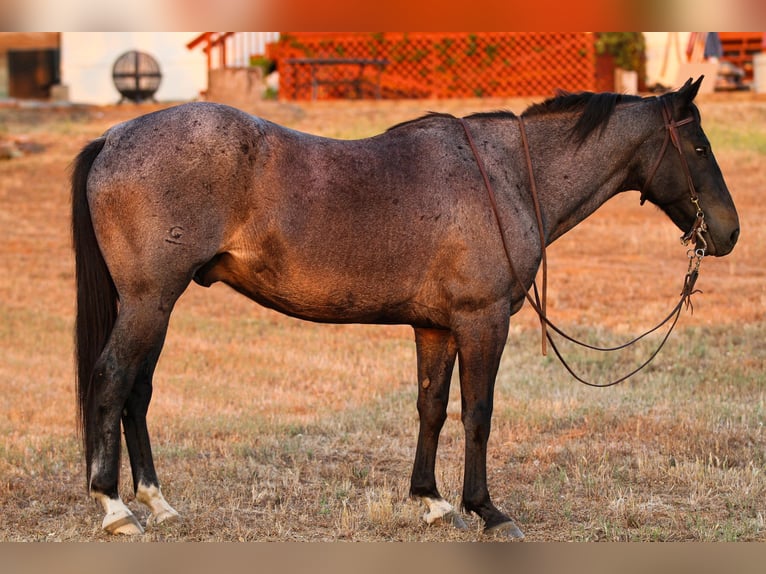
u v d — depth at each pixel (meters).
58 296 18.22
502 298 7.70
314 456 10.05
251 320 17.34
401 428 11.09
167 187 7.22
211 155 7.26
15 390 13.03
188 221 7.24
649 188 8.37
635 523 8.01
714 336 15.40
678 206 8.42
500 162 7.87
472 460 7.73
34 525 7.88
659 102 8.27
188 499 8.56
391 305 7.70
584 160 8.14
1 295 18.08
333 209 7.44
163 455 9.98
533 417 11.20
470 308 7.63
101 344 7.54
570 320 16.53
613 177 8.28
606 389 12.72
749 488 8.71
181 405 12.23
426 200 7.57
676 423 10.82
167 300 7.32
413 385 13.31
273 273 7.51
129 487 8.94
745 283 18.17
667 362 14.08
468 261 7.58
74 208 7.51
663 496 8.73
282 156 7.43
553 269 19.31
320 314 7.71
